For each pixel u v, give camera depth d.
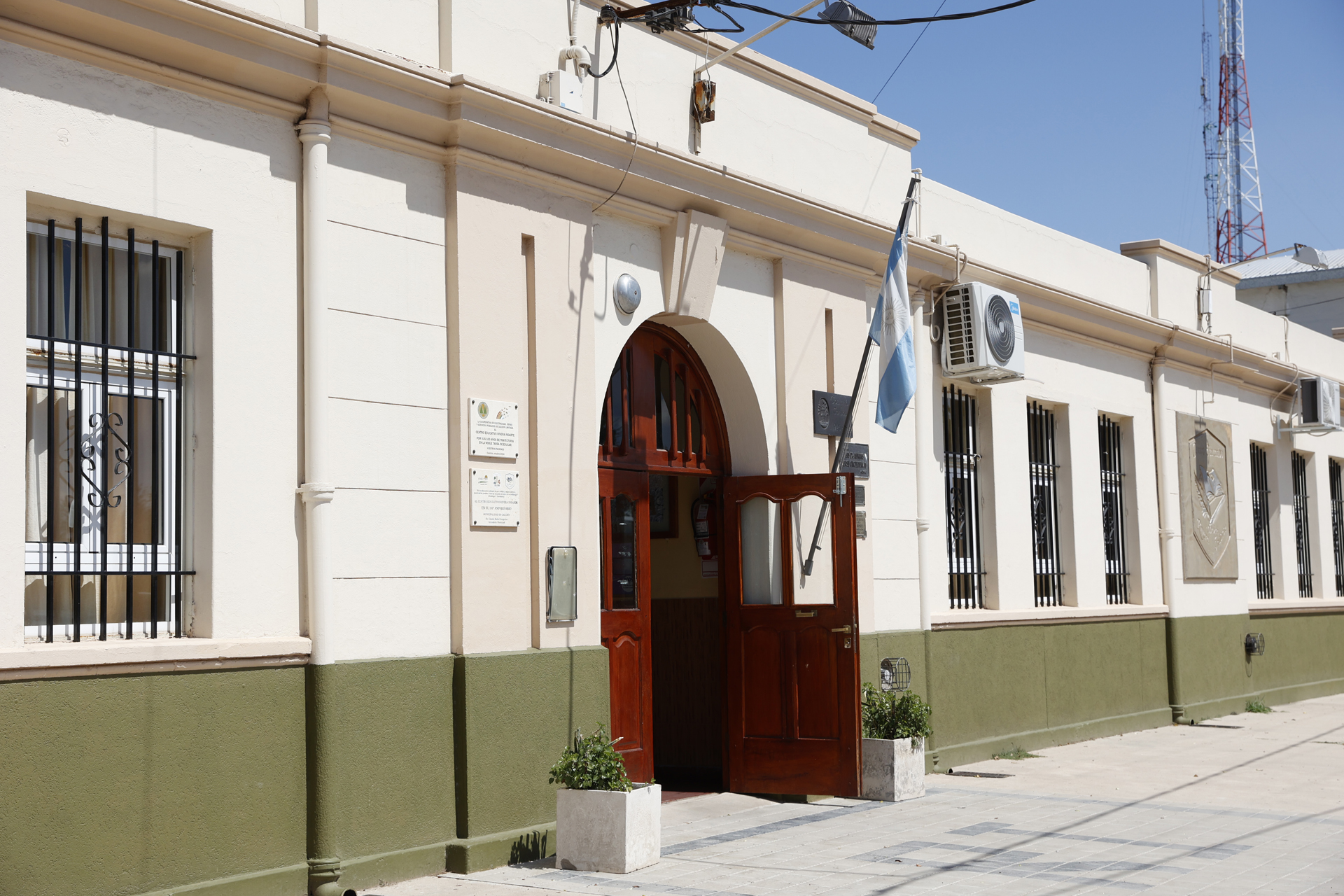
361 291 7.25
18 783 5.60
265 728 6.63
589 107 8.73
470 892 6.84
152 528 6.52
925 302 12.09
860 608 10.74
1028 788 10.50
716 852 7.89
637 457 9.46
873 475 11.20
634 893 6.75
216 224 6.68
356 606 7.09
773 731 9.91
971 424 12.80
